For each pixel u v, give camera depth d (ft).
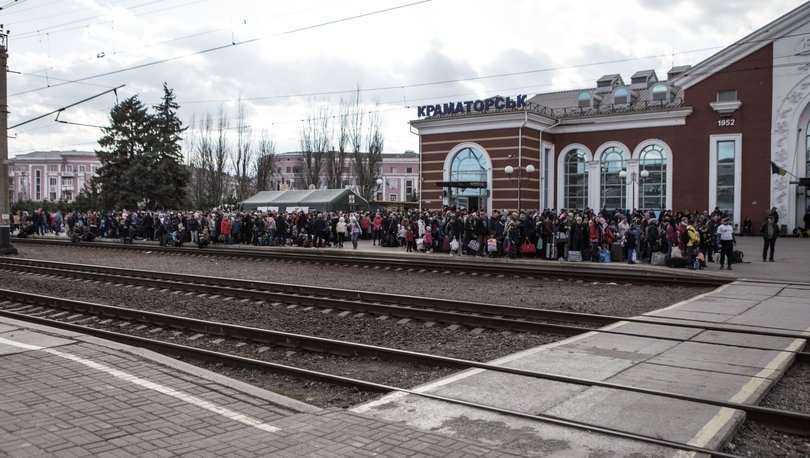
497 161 138.41
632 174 121.19
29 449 16.28
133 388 21.93
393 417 20.11
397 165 357.82
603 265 70.33
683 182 132.36
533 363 27.22
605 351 29.63
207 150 240.94
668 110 132.46
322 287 55.47
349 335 36.99
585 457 16.80
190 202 202.28
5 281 64.13
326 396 24.50
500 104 138.31
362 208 150.61
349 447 16.88
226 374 28.45
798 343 31.22
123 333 38.55
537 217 85.56
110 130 184.44
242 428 18.20
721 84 128.67
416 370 28.22
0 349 27.55
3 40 89.61
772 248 73.77
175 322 39.19
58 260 89.81
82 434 17.43
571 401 21.68
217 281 60.03
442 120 144.77
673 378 24.61
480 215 86.07
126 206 179.01
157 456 15.98
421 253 89.51
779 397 23.30
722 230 65.57
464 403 21.30
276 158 301.84
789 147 122.72
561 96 178.70
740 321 37.35
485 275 66.33
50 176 372.17
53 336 30.42
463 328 37.88
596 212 141.59
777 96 123.65
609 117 138.92
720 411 20.43
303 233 108.68
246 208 154.30
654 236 71.20
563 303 47.88
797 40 120.98
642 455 16.96
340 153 232.94
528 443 17.79
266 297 49.47
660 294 52.54
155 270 75.51
